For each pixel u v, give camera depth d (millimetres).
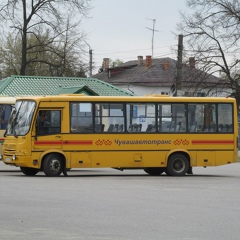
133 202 18422
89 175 30156
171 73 88562
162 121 29625
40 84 55312
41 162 27891
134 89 87562
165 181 26344
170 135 29641
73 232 13250
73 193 20609
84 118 28516
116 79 90312
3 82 55750
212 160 30125
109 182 25281
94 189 22094
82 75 68438
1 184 23609
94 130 28609
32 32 63812
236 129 30516
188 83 61938
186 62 56719
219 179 28016
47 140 27953
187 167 29875
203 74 58219
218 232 13383
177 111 29812
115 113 28984
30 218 15164
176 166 29766
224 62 58719
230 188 23250
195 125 30000
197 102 30078
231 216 15766
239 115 58188
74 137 28297
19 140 27859
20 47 78250
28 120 27906
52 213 15992
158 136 29484
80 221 14750
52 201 18406
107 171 35000
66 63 66312
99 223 14477
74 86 53312
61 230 13500
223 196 20391
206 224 14461
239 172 34812
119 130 28984
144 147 29266
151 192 21391
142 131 29297
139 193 20984
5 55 78938
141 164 29203
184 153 29844
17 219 15000
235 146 30375
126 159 29000
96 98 28703
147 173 32594
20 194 20125
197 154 29938
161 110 29625
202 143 30000
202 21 58344
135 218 15281
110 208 17031
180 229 13727
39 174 30297
